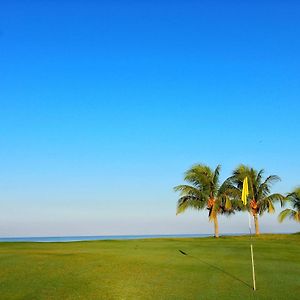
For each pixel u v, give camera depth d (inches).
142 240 1681.8
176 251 1184.8
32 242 1535.4
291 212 2277.3
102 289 650.2
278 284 716.7
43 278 708.7
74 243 1503.4
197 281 735.1
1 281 676.7
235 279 759.7
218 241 1588.3
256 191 2178.9
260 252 1170.6
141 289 661.9
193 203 2081.7
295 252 1173.7
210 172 2122.3
